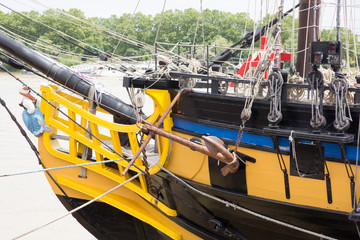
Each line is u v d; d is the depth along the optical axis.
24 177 12.20
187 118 7.02
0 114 21.06
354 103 5.69
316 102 5.61
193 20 57.59
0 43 8.18
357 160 5.71
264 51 6.37
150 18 64.44
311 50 5.58
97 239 9.12
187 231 7.68
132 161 6.54
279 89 5.92
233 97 6.36
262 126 6.22
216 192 6.90
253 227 6.86
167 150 7.31
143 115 8.15
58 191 8.62
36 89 31.78
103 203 8.35
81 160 8.16
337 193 5.91
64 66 8.34
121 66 7.93
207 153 6.21
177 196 7.47
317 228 6.27
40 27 60.97
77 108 7.89
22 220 9.81
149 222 7.81
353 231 6.03
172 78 7.31
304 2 9.06
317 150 5.78
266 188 6.40
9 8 8.08
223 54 10.69
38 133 8.32
